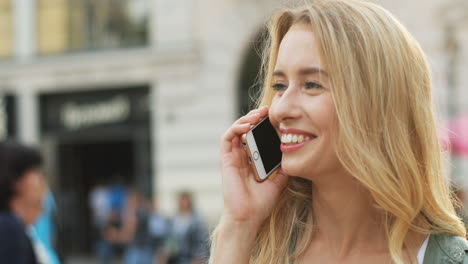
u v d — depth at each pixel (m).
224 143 1.75
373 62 1.50
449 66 9.39
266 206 1.70
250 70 11.82
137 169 12.30
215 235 1.75
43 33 13.40
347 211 1.59
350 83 1.48
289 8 1.61
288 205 1.76
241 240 1.67
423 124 1.54
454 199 1.82
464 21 9.43
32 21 13.40
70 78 12.77
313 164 1.53
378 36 1.51
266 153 1.71
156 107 12.09
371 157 1.47
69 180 13.39
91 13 13.02
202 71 11.80
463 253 1.48
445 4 9.52
